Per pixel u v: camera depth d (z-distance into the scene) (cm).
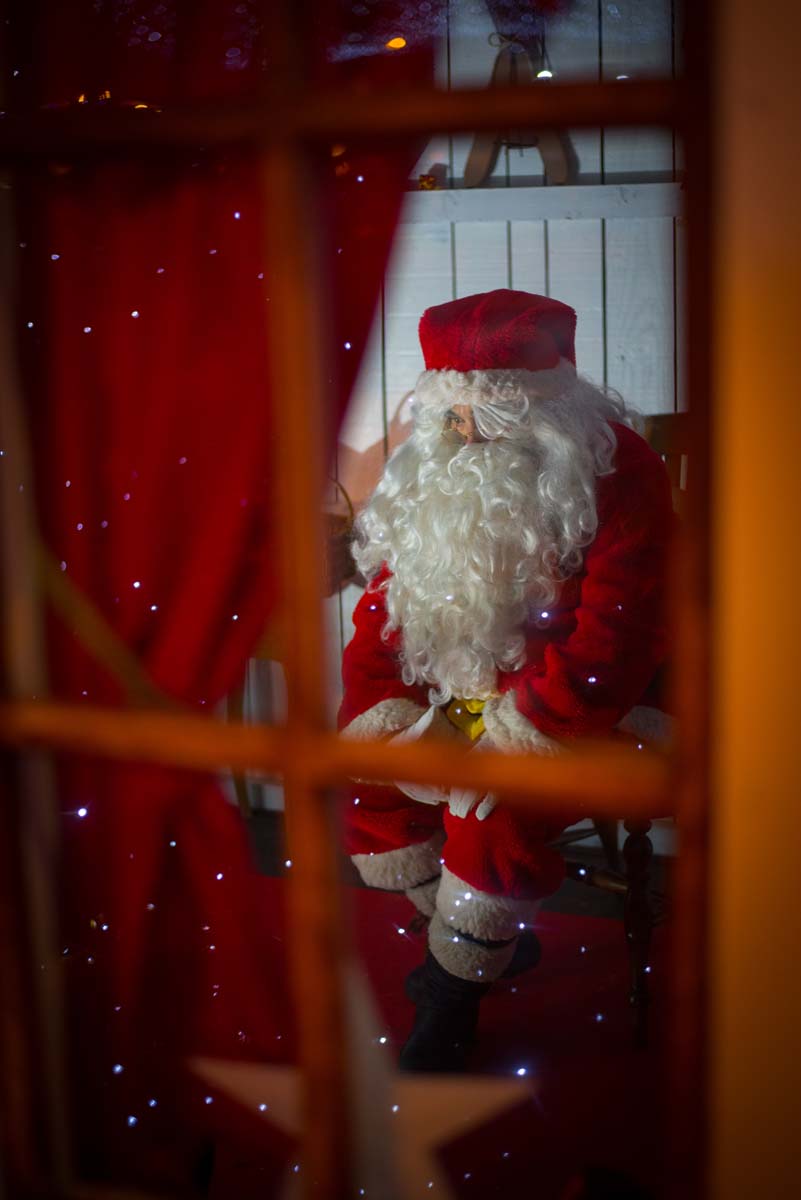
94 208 108
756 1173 65
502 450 172
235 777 293
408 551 180
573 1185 101
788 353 58
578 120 62
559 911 246
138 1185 120
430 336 177
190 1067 139
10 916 86
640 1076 172
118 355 110
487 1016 192
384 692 187
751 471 59
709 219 58
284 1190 125
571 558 174
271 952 144
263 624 118
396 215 110
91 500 114
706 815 63
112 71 108
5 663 83
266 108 69
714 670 61
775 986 63
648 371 263
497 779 69
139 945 126
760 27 56
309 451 72
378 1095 121
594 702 161
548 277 265
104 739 78
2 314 104
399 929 222
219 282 108
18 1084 88
